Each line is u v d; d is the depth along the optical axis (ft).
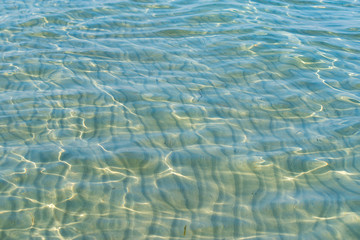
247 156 14.79
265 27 27.43
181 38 25.52
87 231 11.51
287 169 14.17
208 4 31.89
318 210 12.34
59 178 13.55
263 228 11.68
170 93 19.07
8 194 12.77
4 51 23.06
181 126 16.57
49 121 16.67
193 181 13.57
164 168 14.15
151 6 31.40
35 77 20.31
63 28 26.66
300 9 31.55
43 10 29.86
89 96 18.67
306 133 16.22
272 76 20.95
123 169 14.06
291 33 26.50
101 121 16.78
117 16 29.01
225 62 22.40
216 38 25.53
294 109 17.97
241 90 19.53
